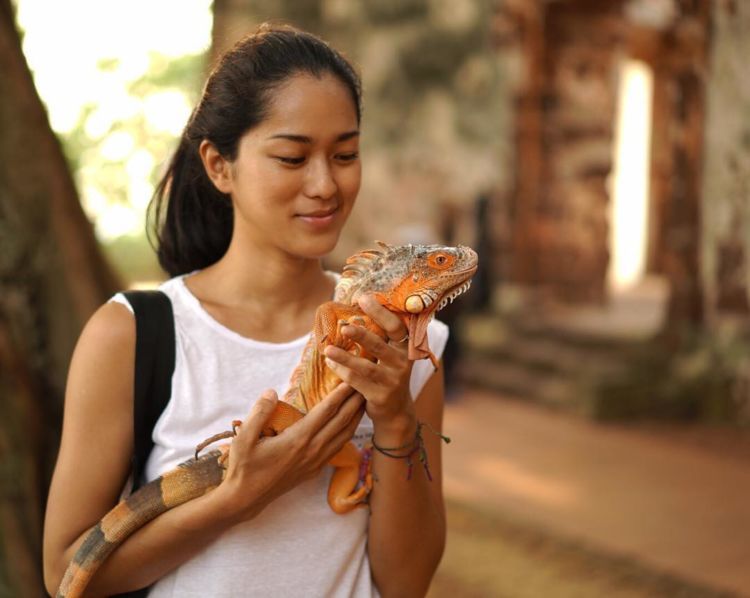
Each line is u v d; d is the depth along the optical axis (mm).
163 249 1838
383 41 12914
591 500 6094
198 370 1512
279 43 1480
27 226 2613
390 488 1495
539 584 4516
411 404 1459
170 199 1793
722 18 8547
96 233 2914
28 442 2531
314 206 1465
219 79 1515
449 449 7527
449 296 1397
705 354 8930
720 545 5184
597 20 11469
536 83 11141
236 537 1474
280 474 1352
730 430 8383
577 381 9164
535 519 5641
